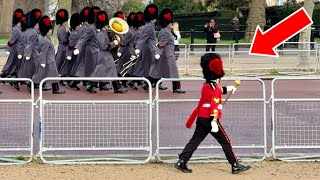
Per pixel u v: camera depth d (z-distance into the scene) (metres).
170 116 14.66
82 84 28.95
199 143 12.68
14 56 28.28
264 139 14.02
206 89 12.41
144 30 26.52
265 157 13.97
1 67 36.06
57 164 13.41
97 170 12.89
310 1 35.91
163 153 14.02
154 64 25.80
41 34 25.73
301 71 34.44
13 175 12.42
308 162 13.70
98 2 57.53
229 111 15.16
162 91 25.78
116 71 26.20
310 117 14.71
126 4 60.44
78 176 12.36
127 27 26.17
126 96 24.59
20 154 14.20
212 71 12.37
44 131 13.88
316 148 14.37
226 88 12.69
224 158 13.84
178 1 71.44
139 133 13.93
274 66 34.31
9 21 71.06
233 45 34.38
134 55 27.17
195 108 13.45
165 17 25.78
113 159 13.65
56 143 13.96
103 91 26.47
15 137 15.03
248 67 34.59
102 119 13.95
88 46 26.62
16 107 14.90
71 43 27.50
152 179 12.12
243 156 14.07
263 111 14.38
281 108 14.47
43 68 25.53
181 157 12.70
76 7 54.91
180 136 14.73
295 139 14.44
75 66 27.39
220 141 12.58
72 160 13.53
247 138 14.91
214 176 12.37
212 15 63.56
